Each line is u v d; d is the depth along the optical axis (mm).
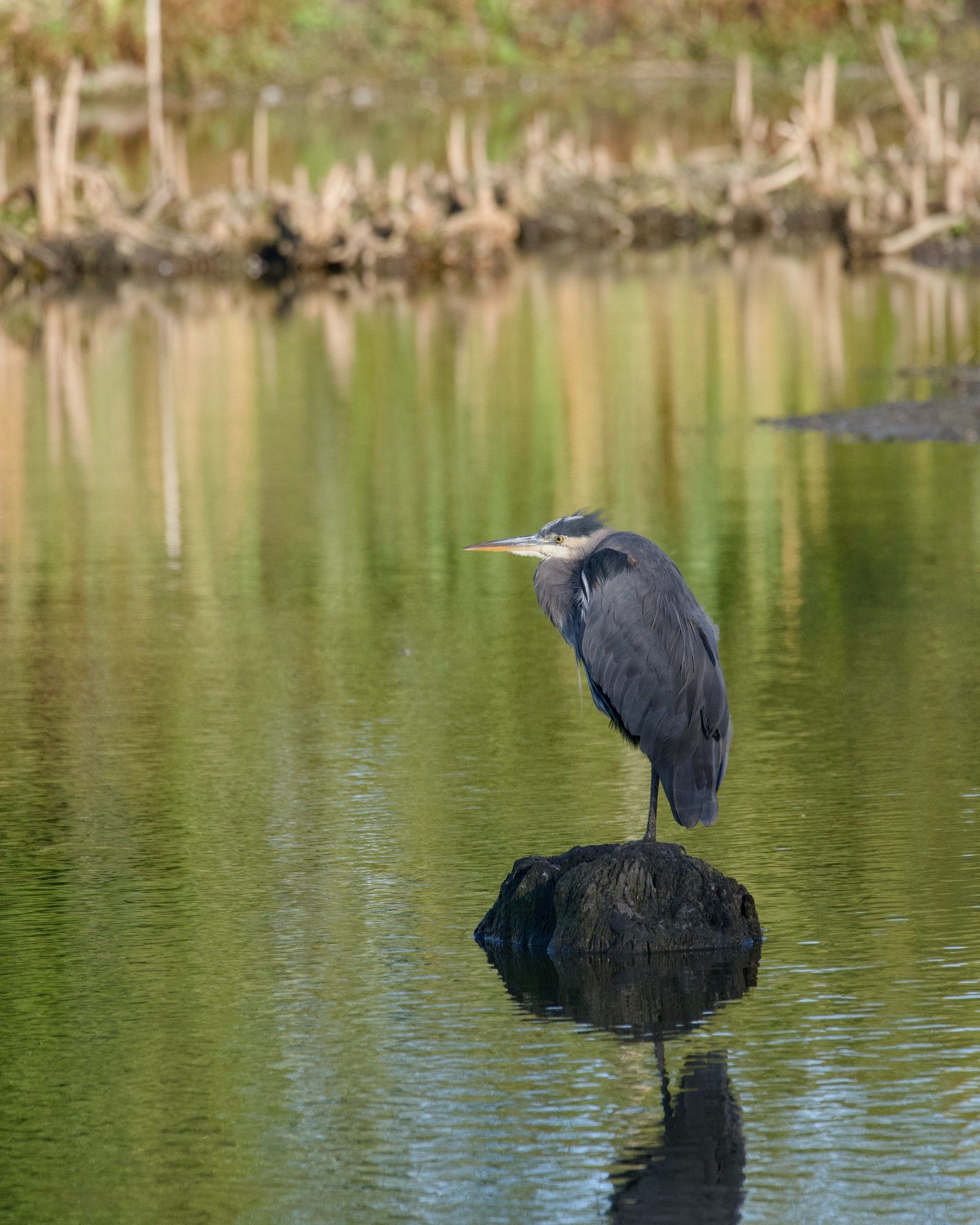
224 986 9500
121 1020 9164
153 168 44125
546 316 34469
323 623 16406
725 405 25938
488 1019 9062
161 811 11977
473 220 41719
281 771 12656
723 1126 8016
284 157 51406
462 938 10008
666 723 9195
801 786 11992
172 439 24875
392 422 25500
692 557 18094
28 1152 8039
